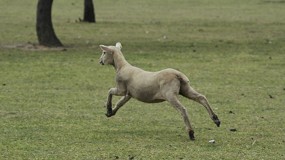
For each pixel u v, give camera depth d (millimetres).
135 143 17172
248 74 29984
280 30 48500
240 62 33312
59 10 67062
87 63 32344
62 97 24219
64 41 41281
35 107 22266
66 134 18188
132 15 62156
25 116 20703
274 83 27844
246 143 17391
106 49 18422
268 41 41594
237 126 19578
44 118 20422
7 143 17078
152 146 16859
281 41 41625
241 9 69500
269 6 73125
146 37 43688
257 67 31891
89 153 16125
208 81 28141
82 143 17141
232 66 32094
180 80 17281
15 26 50562
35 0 78750
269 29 49156
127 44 39688
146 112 21562
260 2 78750
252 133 18609
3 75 28938
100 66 31484
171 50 37125
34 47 37625
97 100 23703
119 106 18391
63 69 30516
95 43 40375
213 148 16766
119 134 18250
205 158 15766
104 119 20375
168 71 17359
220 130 18984
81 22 53750
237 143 17375
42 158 15656
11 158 15656
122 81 18078
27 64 31750
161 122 20016
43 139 17578
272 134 18516
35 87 26266
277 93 25578
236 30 48406
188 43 40406
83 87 26469
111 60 18438
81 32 46719
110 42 40844
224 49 37781
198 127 19359
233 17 60219
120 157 15766
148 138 17797
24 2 76062
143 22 54875
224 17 60281
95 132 18484
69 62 32531
